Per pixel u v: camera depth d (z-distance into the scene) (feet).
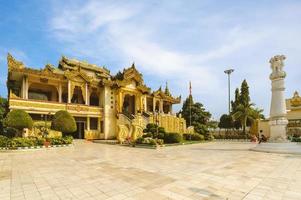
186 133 128.06
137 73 131.75
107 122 118.42
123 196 22.22
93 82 116.26
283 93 70.90
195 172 33.47
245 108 141.59
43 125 91.30
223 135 146.51
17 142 64.08
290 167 38.06
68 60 122.83
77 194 22.98
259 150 66.23
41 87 108.58
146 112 127.34
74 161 44.62
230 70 157.48
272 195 22.48
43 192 23.75
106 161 44.68
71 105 104.47
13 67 90.58
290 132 131.23
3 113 95.91
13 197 22.22
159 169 35.91
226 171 34.30
